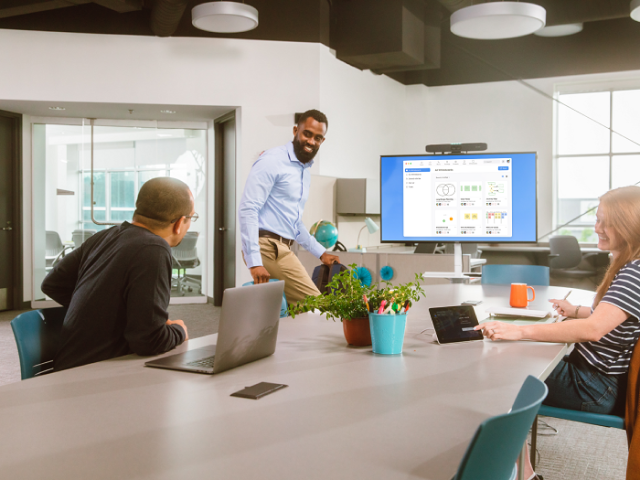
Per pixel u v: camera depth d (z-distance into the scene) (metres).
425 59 6.39
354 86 6.39
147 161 6.77
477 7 4.59
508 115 7.47
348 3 5.96
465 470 0.70
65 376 1.24
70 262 1.68
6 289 6.50
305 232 3.12
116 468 0.76
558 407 1.82
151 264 1.45
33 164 6.58
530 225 3.58
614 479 2.27
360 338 1.55
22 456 0.80
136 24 5.74
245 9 4.58
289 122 5.78
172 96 5.78
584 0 5.88
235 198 5.97
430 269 4.31
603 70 7.04
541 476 2.12
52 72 5.71
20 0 5.07
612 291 1.64
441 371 1.29
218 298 6.76
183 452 0.81
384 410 1.01
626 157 7.31
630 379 1.65
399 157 3.77
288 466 0.77
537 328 1.60
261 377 1.24
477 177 3.65
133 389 1.14
